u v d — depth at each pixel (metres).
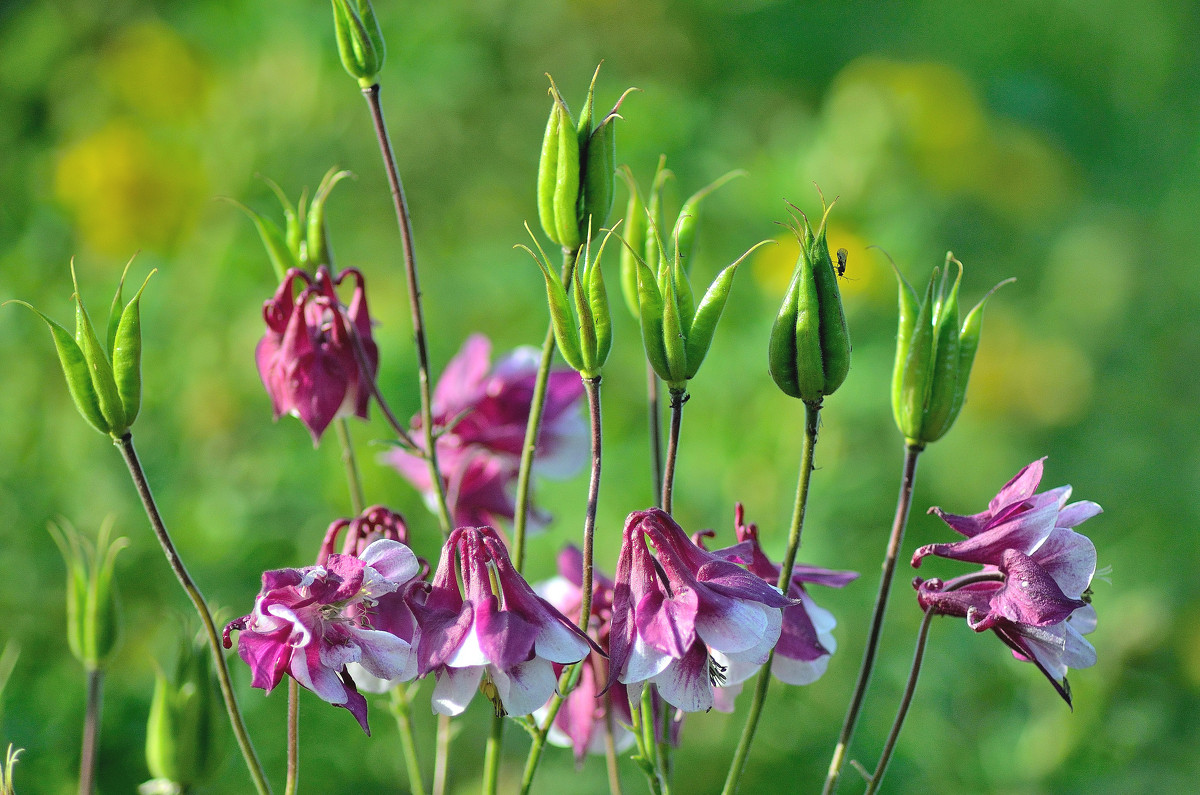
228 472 1.15
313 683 0.60
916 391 0.62
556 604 0.66
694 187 1.31
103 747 0.92
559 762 1.02
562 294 0.61
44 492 1.09
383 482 1.15
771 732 1.02
